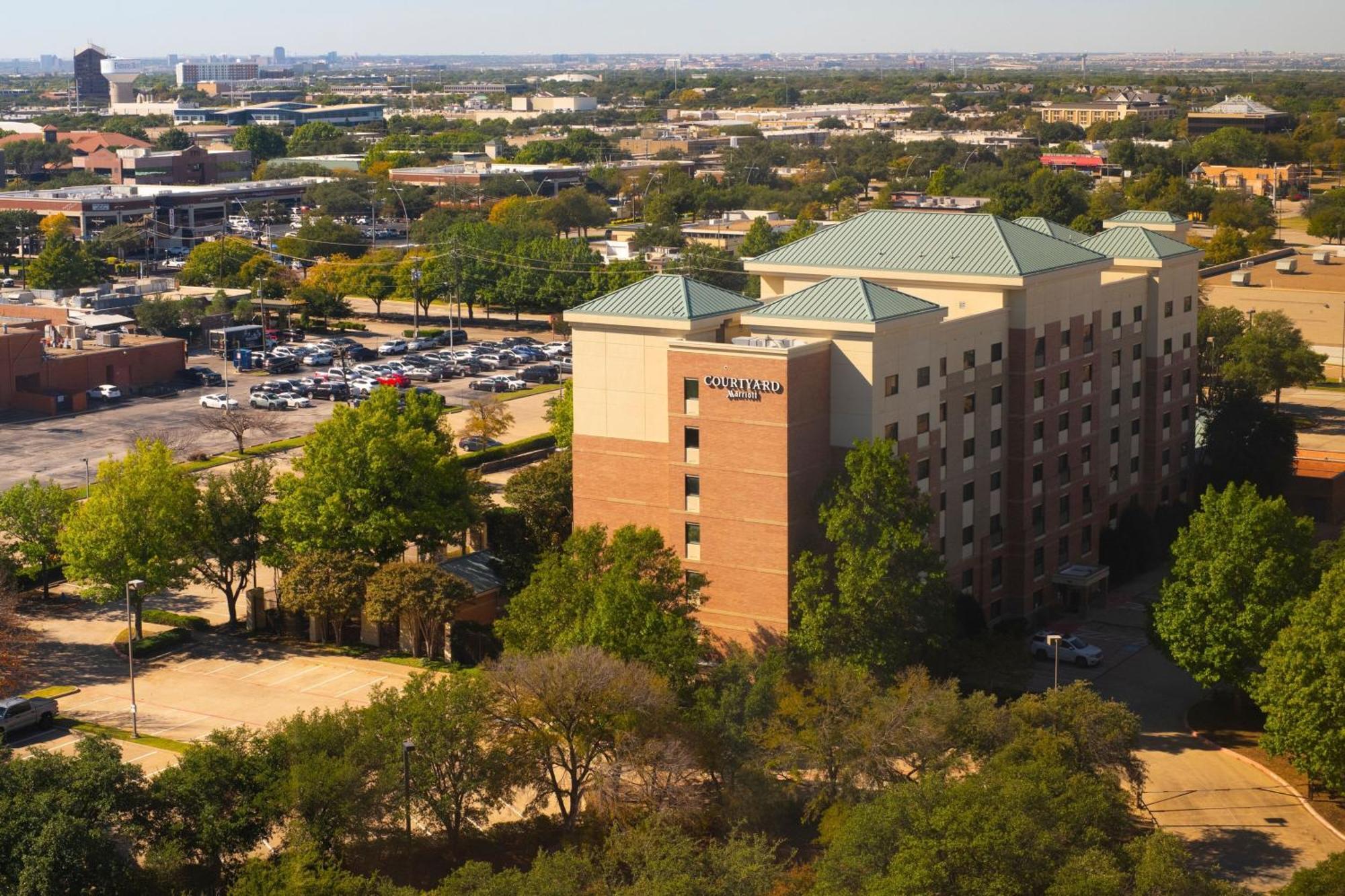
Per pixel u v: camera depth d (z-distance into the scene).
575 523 139.75
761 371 124.69
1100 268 153.12
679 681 112.25
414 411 166.75
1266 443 178.62
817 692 105.25
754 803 101.31
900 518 119.81
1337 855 83.88
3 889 86.06
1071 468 153.00
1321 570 121.62
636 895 82.62
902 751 100.25
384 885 84.94
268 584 159.75
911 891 80.81
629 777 103.88
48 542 156.62
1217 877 98.81
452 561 151.00
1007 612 147.62
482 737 101.38
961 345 137.50
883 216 156.12
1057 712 102.50
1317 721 104.12
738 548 128.50
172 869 90.25
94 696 130.25
